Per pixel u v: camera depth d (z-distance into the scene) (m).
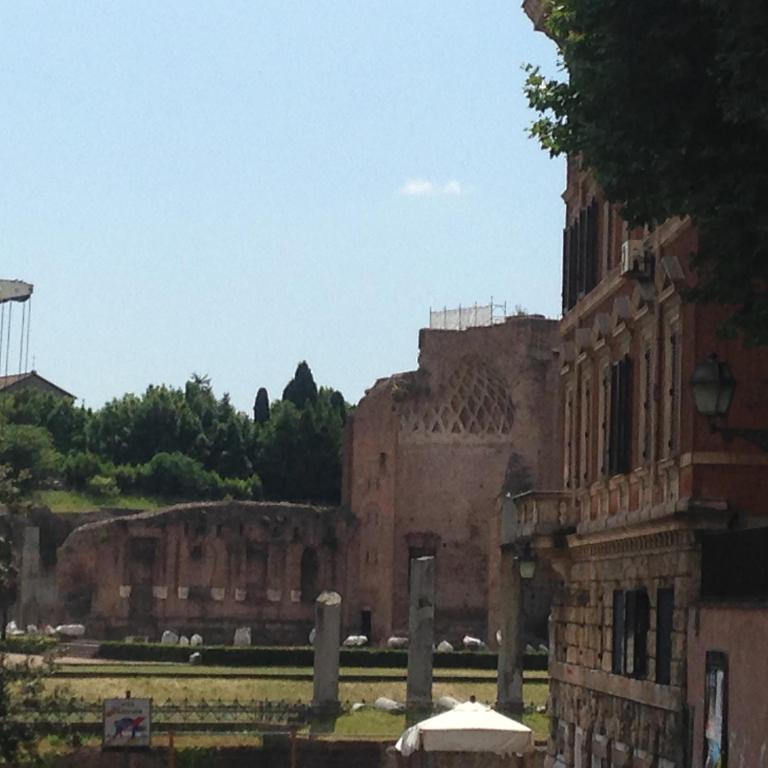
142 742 106.69
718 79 48.78
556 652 90.75
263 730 116.81
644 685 68.88
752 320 51.34
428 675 127.38
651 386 69.62
